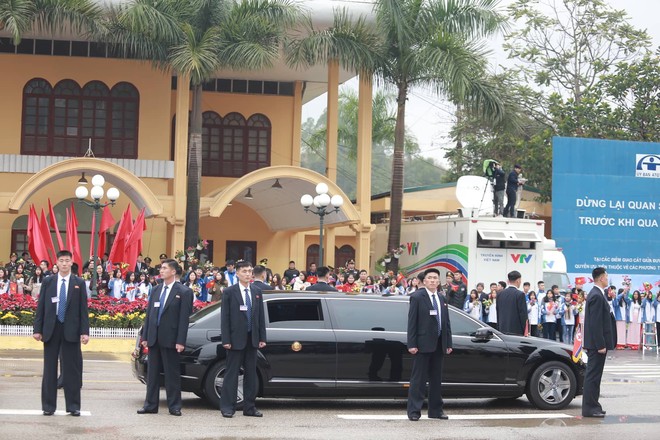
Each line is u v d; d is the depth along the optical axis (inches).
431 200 1694.1
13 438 443.5
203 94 1610.5
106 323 941.8
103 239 1202.6
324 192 1079.0
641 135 1895.9
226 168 1611.7
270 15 1263.5
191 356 547.5
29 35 1429.6
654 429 527.8
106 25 1259.2
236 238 1647.4
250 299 534.6
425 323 535.8
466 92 1305.4
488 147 2110.0
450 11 1307.8
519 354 586.6
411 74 1317.7
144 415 525.3
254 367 535.8
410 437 482.6
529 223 1194.6
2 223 1430.9
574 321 1165.7
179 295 529.3
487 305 1085.8
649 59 1915.6
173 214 1321.4
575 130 1907.0
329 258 1521.9
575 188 1471.5
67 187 1454.2
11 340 909.2
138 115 1469.0
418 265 1320.1
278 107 1633.9
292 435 477.7
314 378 556.4
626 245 1483.8
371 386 560.7
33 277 1075.3
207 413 543.2
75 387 516.4
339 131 2007.9
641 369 951.0
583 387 573.3
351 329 565.0
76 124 1457.9
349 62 1293.1
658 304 1291.8
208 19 1267.2
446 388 572.4
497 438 486.6
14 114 1444.4
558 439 488.4
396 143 1339.8
